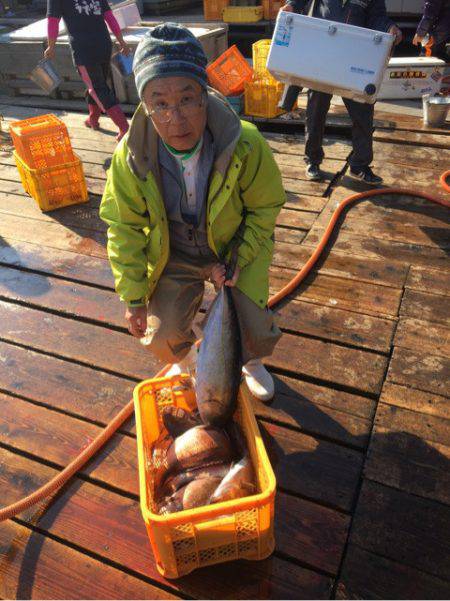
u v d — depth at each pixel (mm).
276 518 2164
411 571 1970
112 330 3217
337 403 2645
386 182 4586
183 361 2531
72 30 5035
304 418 2576
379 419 2537
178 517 1685
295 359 2904
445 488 2230
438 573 1960
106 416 2664
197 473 2025
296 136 5590
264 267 2154
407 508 2168
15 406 2762
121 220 2004
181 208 2021
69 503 2281
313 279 3500
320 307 3258
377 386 2713
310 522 2146
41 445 2551
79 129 6086
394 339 2984
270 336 2250
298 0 4000
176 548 1862
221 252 2172
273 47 3980
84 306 3414
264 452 1869
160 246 2037
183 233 2129
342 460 2381
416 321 3107
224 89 5867
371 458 2363
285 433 2516
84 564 2070
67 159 4598
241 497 1867
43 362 3018
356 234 3934
